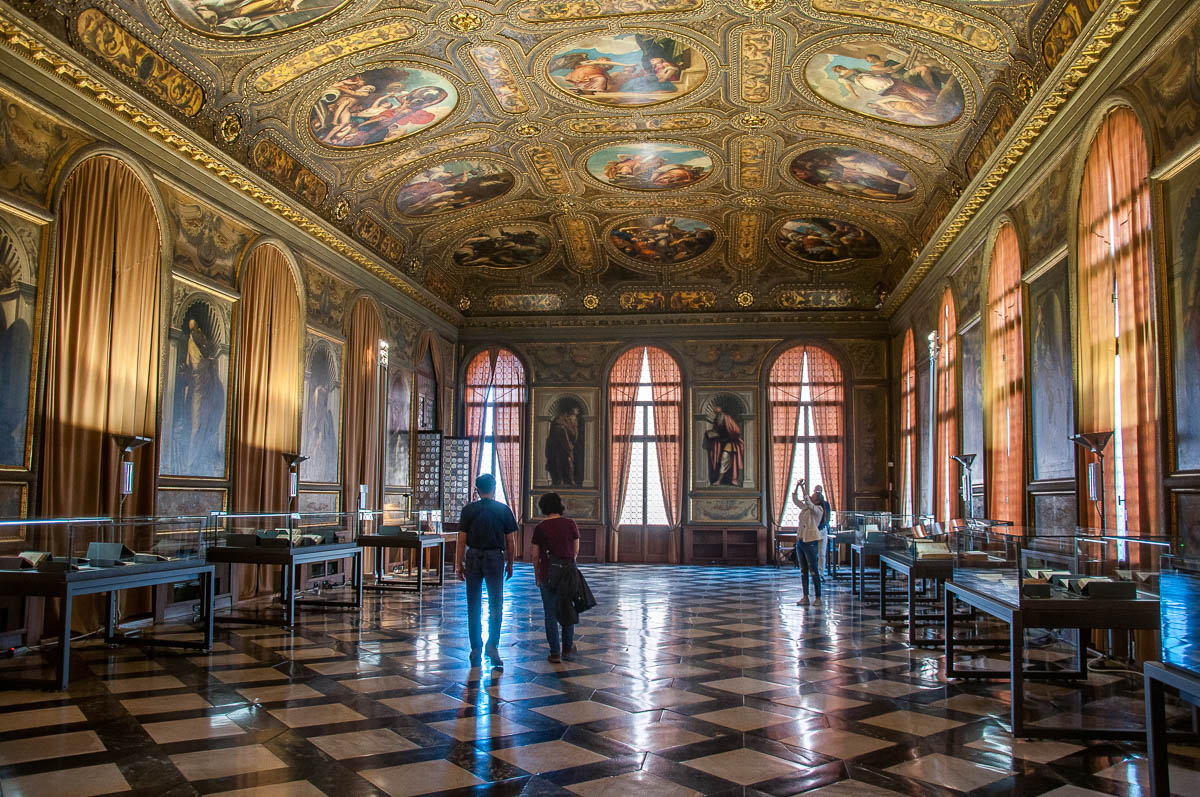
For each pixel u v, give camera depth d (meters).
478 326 24.23
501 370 24.12
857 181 16.94
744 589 15.97
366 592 14.50
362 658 8.66
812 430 23.25
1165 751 4.48
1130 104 8.76
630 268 23.33
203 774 5.03
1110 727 6.11
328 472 16.31
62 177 9.82
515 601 13.77
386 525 14.41
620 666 8.34
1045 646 8.77
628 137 15.44
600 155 16.33
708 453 23.48
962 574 7.58
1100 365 9.71
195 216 12.41
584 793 4.78
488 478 8.55
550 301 24.19
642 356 24.00
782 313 23.38
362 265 17.64
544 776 5.05
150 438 11.26
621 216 19.98
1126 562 6.07
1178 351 7.96
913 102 13.06
